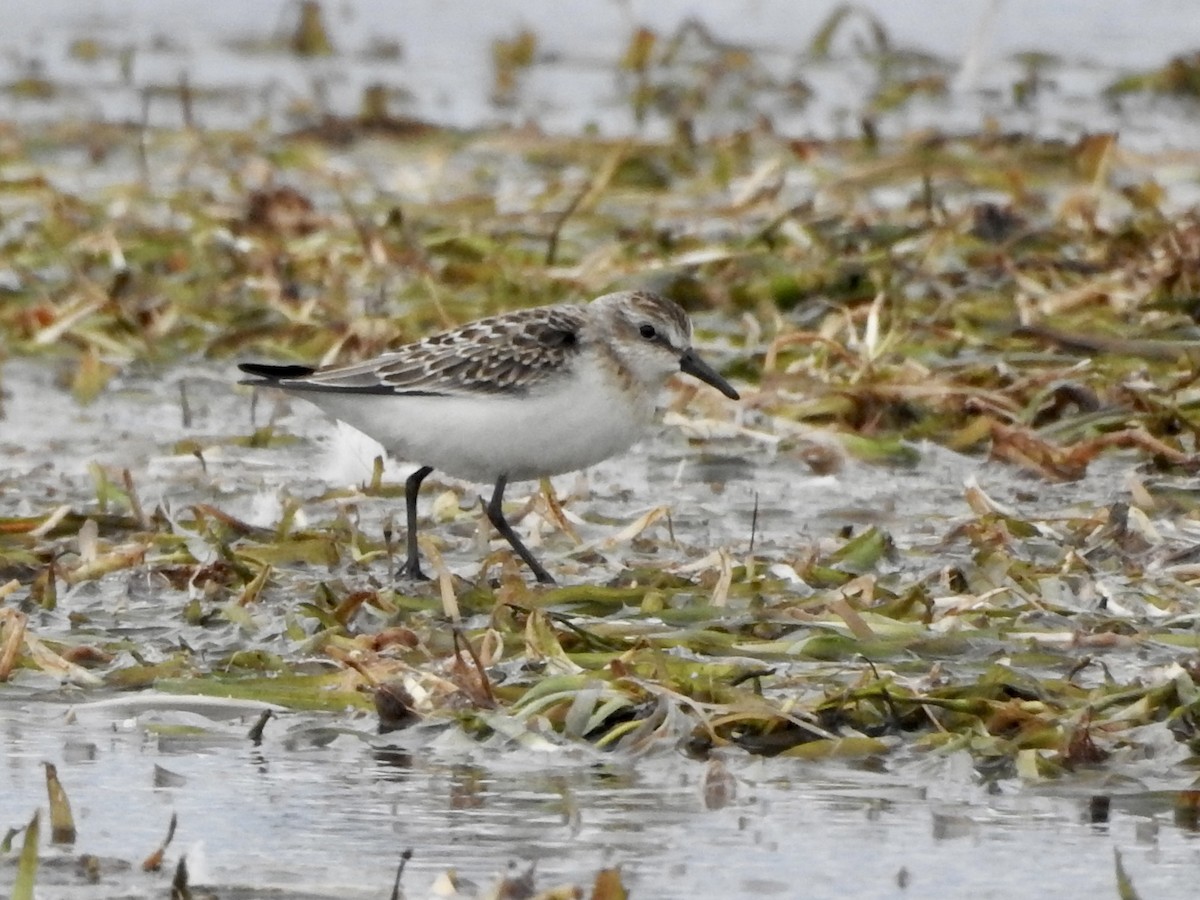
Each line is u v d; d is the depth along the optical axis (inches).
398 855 342.6
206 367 698.8
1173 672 410.6
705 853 344.8
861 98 1100.5
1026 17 1241.4
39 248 797.9
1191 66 1085.1
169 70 1154.7
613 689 404.2
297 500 537.3
